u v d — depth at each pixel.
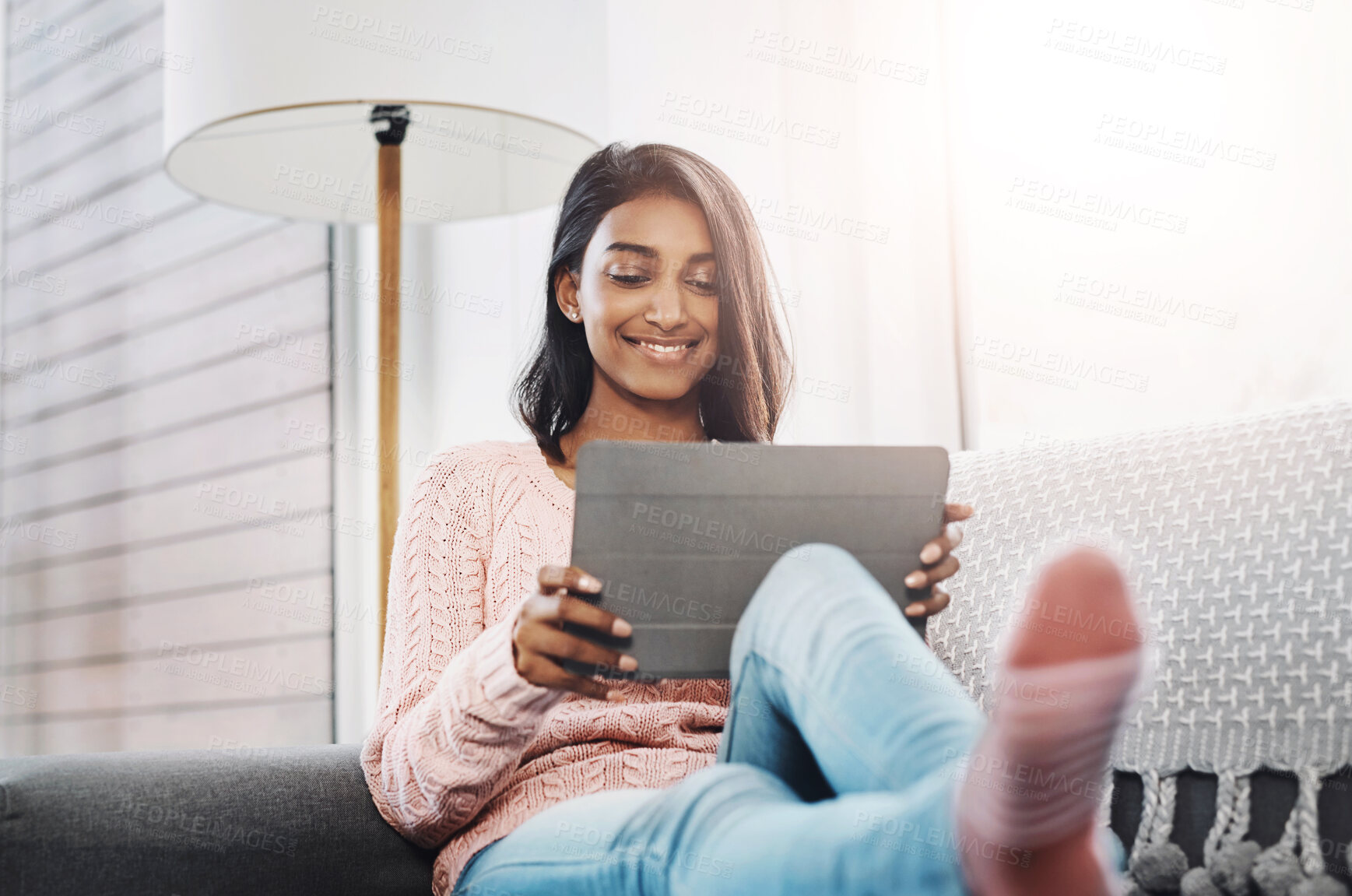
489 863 0.82
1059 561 0.56
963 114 1.61
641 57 1.94
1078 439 1.07
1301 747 0.78
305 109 1.68
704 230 1.24
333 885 0.89
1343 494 0.83
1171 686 0.85
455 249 2.28
